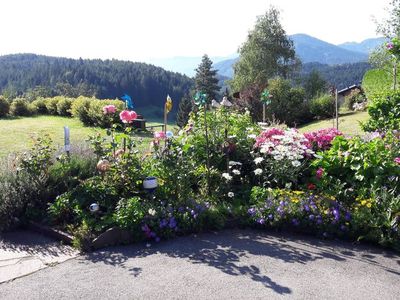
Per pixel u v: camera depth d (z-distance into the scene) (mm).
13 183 4547
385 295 2980
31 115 20500
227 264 3461
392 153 4926
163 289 3039
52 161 5070
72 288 3074
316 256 3652
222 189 4945
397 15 16047
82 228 3961
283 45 33219
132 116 4770
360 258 3633
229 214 4457
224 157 5441
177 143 5043
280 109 17469
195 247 3828
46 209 4523
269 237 4102
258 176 5180
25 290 3055
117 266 3439
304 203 4266
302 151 4984
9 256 3686
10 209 4355
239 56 33938
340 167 4863
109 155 4676
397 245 3777
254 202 4602
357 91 19734
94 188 4391
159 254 3674
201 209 4281
